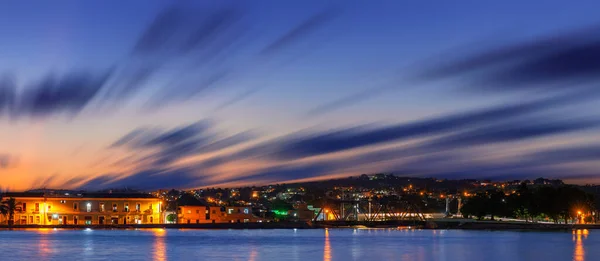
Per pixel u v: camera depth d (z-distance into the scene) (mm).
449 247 183125
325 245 191250
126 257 149125
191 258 147500
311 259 146625
